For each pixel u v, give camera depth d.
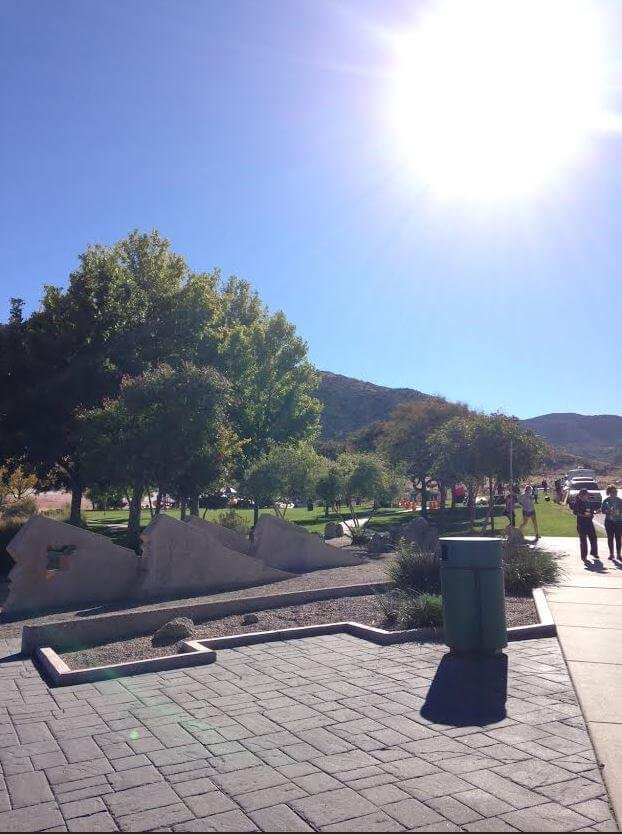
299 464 25.92
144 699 7.01
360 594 12.62
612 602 11.02
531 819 4.33
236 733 5.93
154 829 4.34
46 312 26.98
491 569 8.07
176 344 28.70
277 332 38.03
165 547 14.59
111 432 21.77
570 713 6.20
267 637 9.40
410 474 39.25
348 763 5.23
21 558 13.70
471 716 6.17
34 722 6.43
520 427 28.98
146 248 30.34
